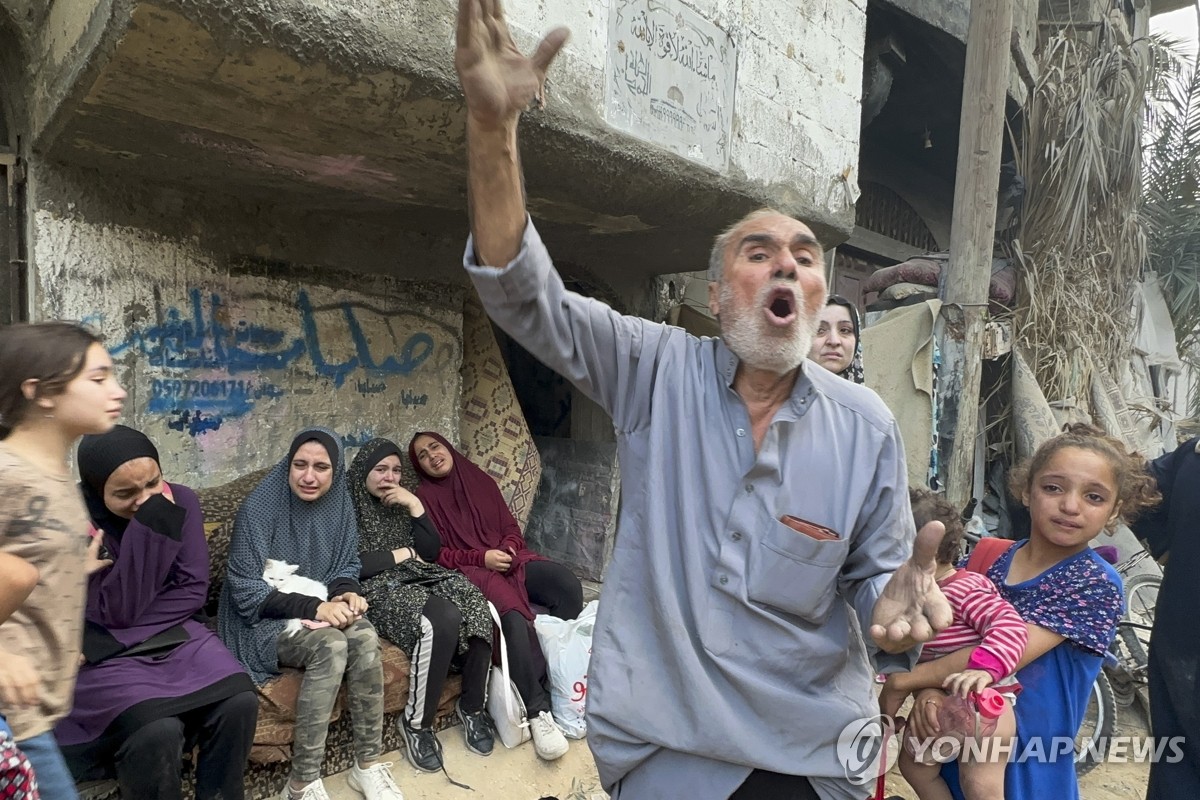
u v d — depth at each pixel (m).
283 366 3.15
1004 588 1.83
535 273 1.13
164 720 1.90
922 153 7.53
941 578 1.89
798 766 1.19
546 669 2.95
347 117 2.01
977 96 4.00
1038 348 4.71
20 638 1.29
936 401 4.20
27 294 2.50
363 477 2.98
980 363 4.09
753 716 1.19
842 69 3.82
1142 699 3.52
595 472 4.74
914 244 8.16
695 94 2.94
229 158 2.38
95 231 2.55
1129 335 5.75
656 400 1.28
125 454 2.00
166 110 1.94
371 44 1.81
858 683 1.31
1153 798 1.93
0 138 2.52
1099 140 4.77
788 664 1.20
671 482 1.27
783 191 3.46
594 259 4.38
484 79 0.99
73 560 1.36
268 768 2.32
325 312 3.29
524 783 2.56
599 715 1.24
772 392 1.26
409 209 3.13
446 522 3.27
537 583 3.29
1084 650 1.68
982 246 4.05
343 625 2.35
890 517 1.23
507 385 4.22
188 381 2.83
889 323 4.33
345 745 2.49
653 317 4.95
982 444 4.68
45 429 1.41
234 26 1.59
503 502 3.51
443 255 3.79
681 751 1.19
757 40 3.25
